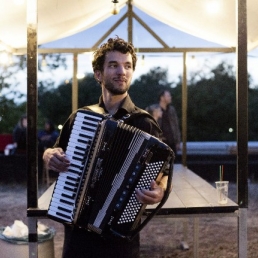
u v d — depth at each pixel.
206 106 13.07
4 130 11.95
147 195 2.04
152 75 12.95
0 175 9.84
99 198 2.12
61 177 2.18
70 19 4.81
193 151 10.59
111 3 4.70
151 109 6.44
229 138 13.02
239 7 2.73
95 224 2.12
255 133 13.12
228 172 10.09
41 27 4.87
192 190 3.66
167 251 4.81
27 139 2.64
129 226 2.12
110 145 2.09
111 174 2.10
